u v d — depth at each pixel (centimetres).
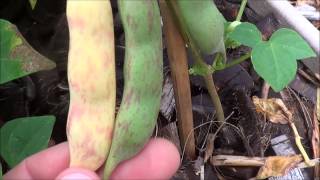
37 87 25
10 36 15
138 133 15
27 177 17
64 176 14
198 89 26
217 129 25
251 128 25
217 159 24
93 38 14
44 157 17
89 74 14
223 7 31
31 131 17
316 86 28
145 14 14
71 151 15
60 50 26
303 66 29
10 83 25
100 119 14
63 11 28
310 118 27
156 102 15
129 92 15
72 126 14
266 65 19
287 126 26
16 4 28
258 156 25
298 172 24
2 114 25
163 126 25
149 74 15
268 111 26
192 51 20
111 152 15
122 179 16
